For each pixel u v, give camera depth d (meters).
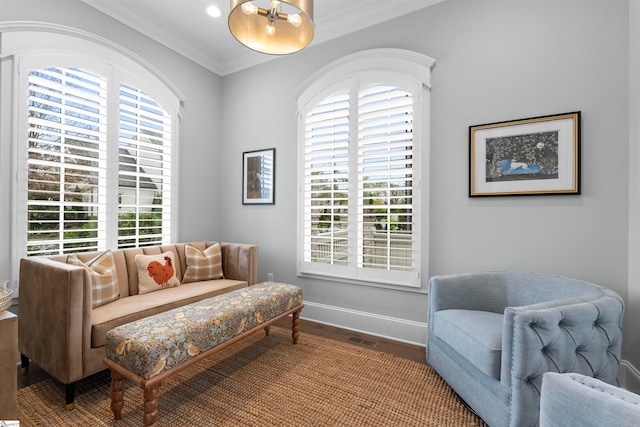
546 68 2.15
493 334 1.57
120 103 2.78
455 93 2.46
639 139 1.81
